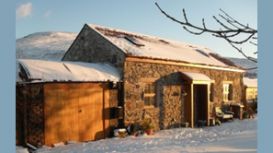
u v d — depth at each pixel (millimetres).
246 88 19828
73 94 10359
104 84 11234
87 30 13023
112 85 11328
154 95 12859
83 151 8898
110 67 11922
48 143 9680
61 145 9812
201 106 15477
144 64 12375
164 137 11273
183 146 9117
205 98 15258
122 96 11648
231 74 18188
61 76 10016
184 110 14297
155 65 12844
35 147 9164
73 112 10336
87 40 13047
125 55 11523
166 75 13352
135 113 11992
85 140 10625
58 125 9945
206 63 15445
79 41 13359
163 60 12922
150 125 12102
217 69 16734
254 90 21078
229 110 17797
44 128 9602
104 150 8992
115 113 11430
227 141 9453
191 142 10055
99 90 11086
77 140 10414
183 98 14227
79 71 10742
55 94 9914
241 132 12125
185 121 14305
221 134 12117
